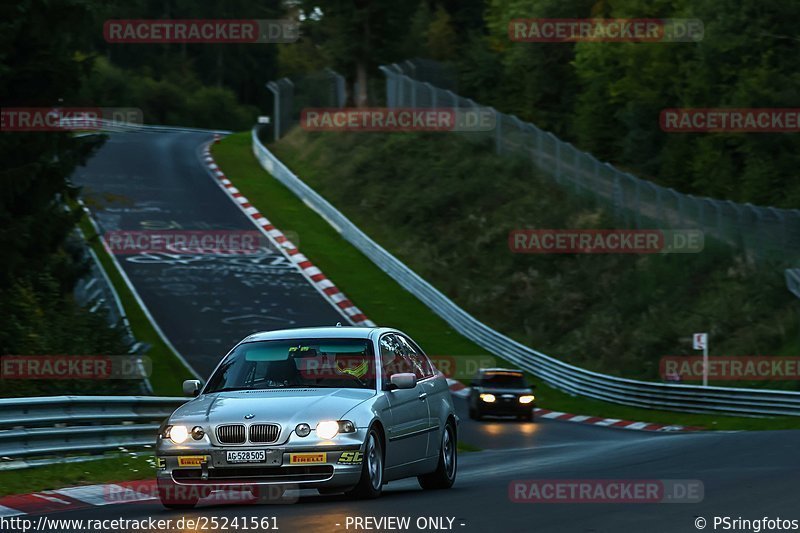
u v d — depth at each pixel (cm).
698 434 8869
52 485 4656
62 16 9519
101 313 10944
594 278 17200
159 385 11600
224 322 14788
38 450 5294
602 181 18950
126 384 9631
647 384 12556
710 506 3466
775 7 19850
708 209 15962
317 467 3628
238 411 3700
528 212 19688
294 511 3459
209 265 17475
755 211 14938
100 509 3856
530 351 14625
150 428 6550
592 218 18625
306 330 4262
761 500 3600
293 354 4097
